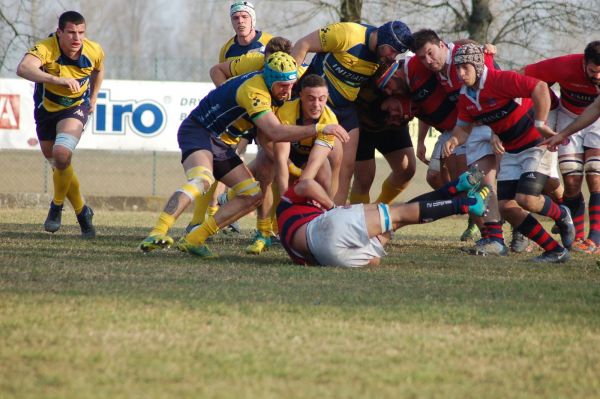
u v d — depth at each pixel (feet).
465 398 35.47
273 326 46.55
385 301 54.49
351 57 84.99
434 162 96.99
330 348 42.50
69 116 91.25
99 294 53.83
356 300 54.49
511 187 80.79
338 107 86.99
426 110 92.43
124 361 39.14
